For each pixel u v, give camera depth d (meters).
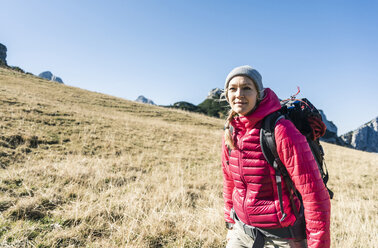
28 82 27.80
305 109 1.59
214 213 4.24
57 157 7.41
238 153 1.66
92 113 16.17
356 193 6.97
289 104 1.70
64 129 10.82
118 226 3.55
